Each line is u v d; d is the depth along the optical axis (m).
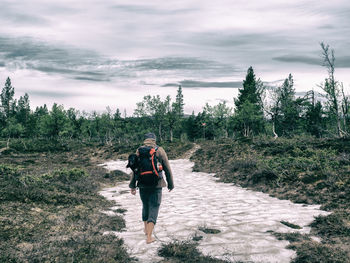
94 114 67.81
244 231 5.44
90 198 9.27
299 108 43.59
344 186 9.02
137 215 7.47
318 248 4.23
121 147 36.72
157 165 4.70
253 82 57.41
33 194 7.87
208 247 4.56
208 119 69.00
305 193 9.36
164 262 3.97
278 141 23.19
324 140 20.45
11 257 3.83
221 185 13.20
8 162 24.50
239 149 23.73
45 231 5.32
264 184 11.70
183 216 7.14
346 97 28.42
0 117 112.12
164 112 59.50
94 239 4.82
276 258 4.06
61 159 33.00
